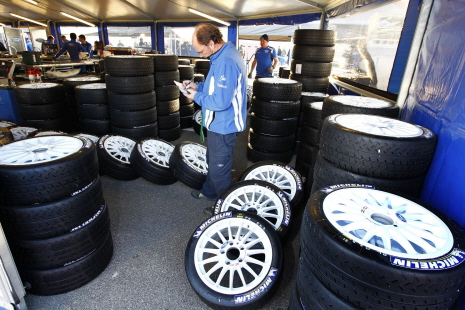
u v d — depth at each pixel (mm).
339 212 1199
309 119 3299
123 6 9836
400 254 959
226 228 1930
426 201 1573
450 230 1089
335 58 5105
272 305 1732
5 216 1476
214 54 2213
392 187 1455
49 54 8492
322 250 1067
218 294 1561
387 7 3195
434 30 1985
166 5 8984
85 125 4035
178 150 2943
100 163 3098
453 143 1360
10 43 9102
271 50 6219
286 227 2016
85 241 1708
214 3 7754
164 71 4297
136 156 3020
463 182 1235
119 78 3613
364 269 956
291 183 2537
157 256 2096
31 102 3627
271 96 3447
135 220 2543
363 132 1448
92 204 1721
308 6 6016
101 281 1855
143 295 1762
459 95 1397
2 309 1521
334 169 1585
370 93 3443
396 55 2953
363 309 1013
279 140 3639
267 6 6812
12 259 1458
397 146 1367
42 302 1693
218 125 2365
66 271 1684
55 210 1526
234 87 2186
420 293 919
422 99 1940
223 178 2588
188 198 2969
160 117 4484
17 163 1496
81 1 9750
